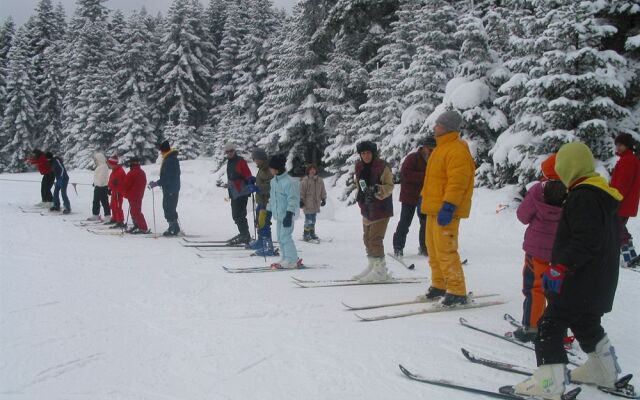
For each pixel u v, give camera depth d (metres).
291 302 5.18
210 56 43.41
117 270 6.68
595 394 3.11
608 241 2.81
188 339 4.05
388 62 18.41
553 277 2.85
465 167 4.71
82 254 7.80
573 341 3.99
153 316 4.65
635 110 11.73
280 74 25.00
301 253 8.42
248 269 6.85
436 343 4.00
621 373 3.47
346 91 22.23
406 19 18.31
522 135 11.22
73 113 39.16
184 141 35.47
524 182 11.05
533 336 3.97
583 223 2.73
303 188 9.69
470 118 12.80
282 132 23.44
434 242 5.09
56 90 43.16
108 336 4.10
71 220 12.29
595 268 2.81
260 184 8.60
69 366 3.49
